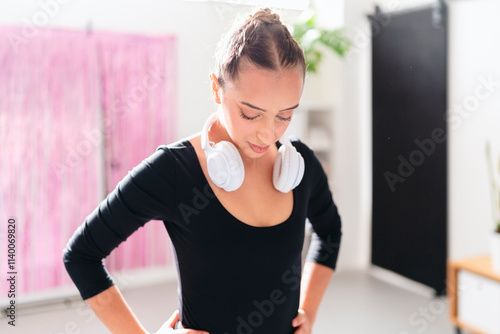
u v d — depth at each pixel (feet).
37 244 10.10
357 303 10.17
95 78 10.32
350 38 11.73
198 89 11.40
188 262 2.81
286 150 2.85
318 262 3.53
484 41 9.13
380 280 11.56
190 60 11.25
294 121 12.30
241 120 2.52
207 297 2.81
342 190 12.25
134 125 10.80
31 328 8.84
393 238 11.38
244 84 2.43
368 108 12.03
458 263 8.34
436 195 10.25
